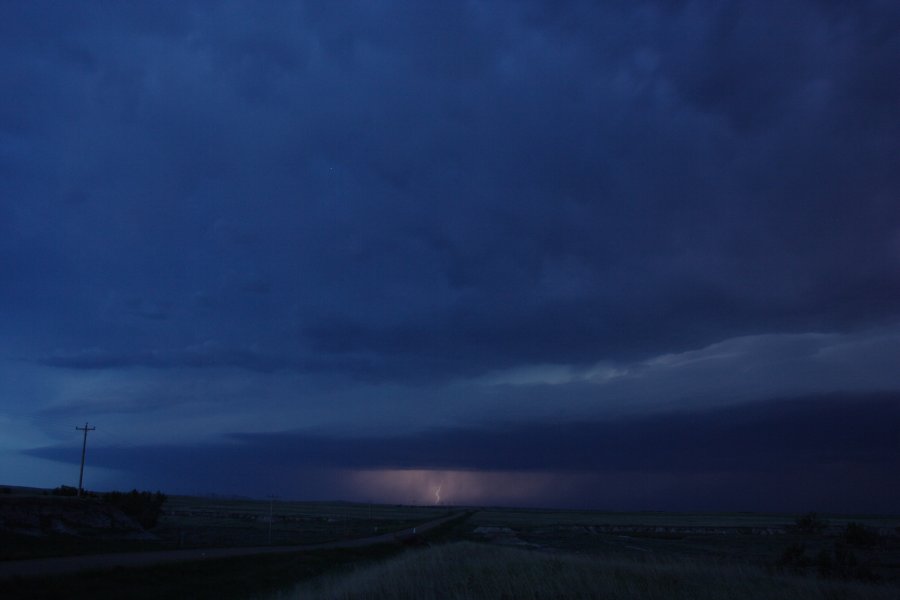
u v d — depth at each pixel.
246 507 189.38
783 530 119.56
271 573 33.66
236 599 25.80
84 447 72.44
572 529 115.56
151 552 38.22
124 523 56.03
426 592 19.80
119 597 23.41
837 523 167.00
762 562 41.28
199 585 27.66
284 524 106.81
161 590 25.53
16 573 25.05
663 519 193.12
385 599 19.70
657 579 22.28
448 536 87.00
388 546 61.06
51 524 48.09
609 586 20.59
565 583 21.25
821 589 21.81
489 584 21.19
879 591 21.88
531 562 27.78
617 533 108.50
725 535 105.31
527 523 138.12
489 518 167.12
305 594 21.53
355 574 29.22
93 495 71.81
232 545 49.81
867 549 68.06
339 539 66.44
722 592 20.36
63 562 29.98
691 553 58.06
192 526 82.19
